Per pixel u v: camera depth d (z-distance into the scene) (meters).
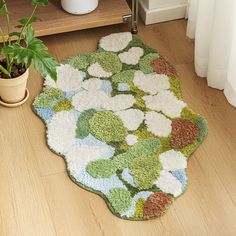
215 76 1.95
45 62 1.68
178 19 2.31
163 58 2.11
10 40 1.89
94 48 2.17
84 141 1.79
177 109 1.90
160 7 2.26
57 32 2.13
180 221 1.58
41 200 1.63
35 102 1.92
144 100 1.94
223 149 1.78
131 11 2.19
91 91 1.97
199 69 2.02
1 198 1.64
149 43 2.19
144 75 2.04
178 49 2.16
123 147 1.77
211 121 1.87
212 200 1.63
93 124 1.85
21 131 1.84
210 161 1.74
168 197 1.63
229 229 1.56
